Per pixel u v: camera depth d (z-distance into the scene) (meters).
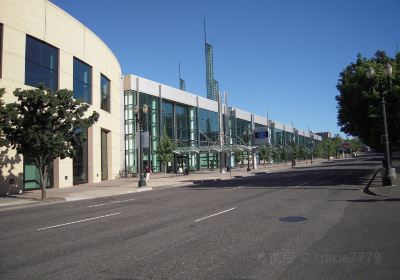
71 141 26.00
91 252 9.05
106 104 45.81
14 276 7.28
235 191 24.92
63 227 13.02
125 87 58.00
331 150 142.88
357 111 30.23
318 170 52.06
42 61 32.12
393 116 27.61
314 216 13.18
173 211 16.09
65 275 7.25
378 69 28.92
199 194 24.11
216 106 80.75
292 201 17.83
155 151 57.75
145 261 8.07
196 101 73.19
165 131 58.62
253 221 12.58
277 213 14.14
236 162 85.31
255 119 100.75
